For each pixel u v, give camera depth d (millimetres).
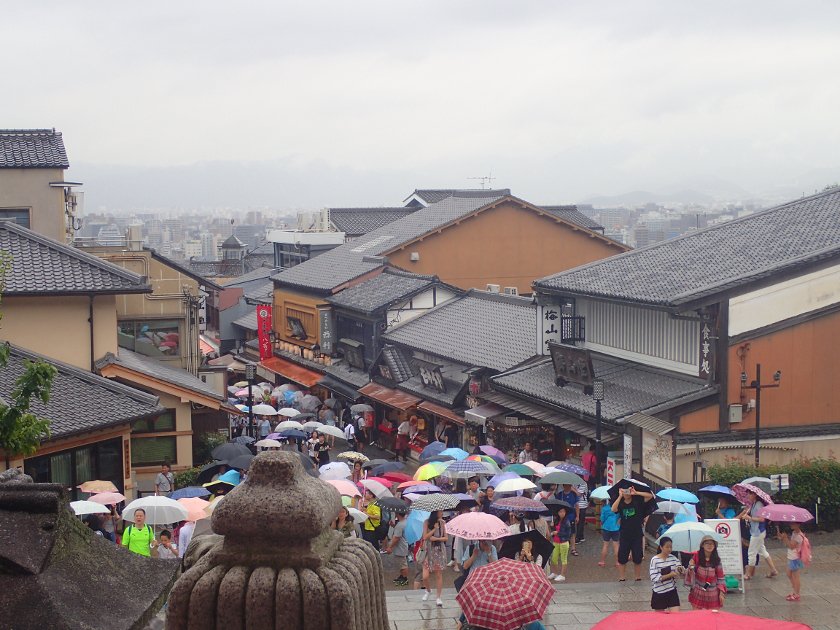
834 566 20219
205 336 75125
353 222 76625
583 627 16172
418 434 38750
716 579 15336
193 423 33375
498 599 11930
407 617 17016
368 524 20750
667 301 24938
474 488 22859
